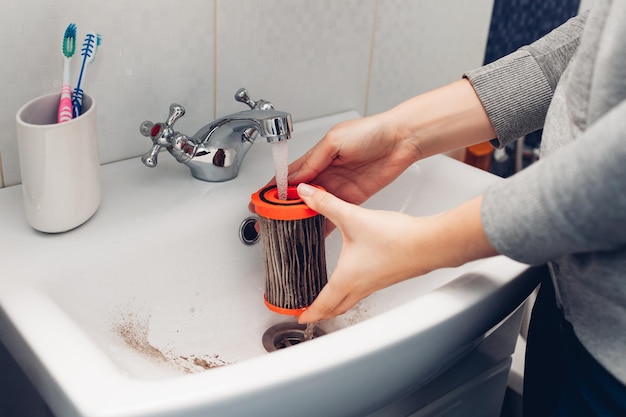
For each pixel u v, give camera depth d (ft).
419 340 1.80
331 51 3.19
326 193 2.03
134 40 2.54
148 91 2.66
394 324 1.78
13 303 1.87
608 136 1.37
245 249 2.64
